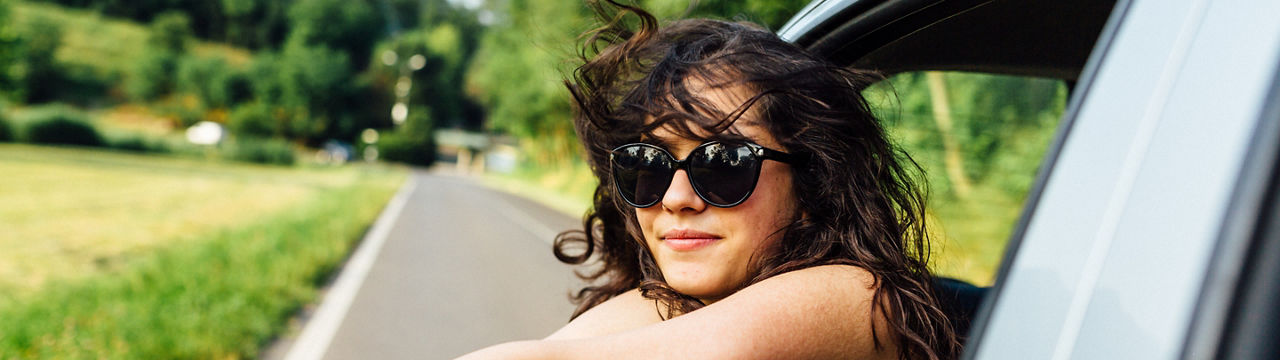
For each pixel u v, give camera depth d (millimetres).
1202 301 505
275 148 58750
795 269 938
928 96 8531
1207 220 522
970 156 8969
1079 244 610
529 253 12250
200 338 5254
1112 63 666
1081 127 665
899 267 941
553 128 40719
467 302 7602
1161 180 569
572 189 38625
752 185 942
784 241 981
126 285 7027
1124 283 559
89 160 39750
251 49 126250
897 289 875
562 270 10102
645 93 1004
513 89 41219
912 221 1071
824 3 1208
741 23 1191
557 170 49906
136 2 124875
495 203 28438
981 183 9102
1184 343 503
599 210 1305
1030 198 689
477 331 6391
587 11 1219
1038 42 1342
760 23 1306
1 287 7812
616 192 1135
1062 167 663
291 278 8102
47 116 53531
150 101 103812
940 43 1320
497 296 7961
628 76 1116
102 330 5258
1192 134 565
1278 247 493
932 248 1250
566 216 22766
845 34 1238
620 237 1318
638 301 1042
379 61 106812
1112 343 550
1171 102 594
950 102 8711
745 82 949
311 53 101562
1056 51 1376
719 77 957
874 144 1028
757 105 953
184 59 106188
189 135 81438
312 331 6273
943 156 8844
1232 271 499
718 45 1026
